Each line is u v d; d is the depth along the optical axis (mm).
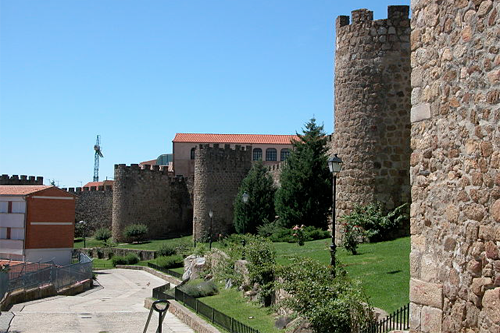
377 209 20844
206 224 51906
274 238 32594
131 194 61469
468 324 6539
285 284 13891
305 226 32438
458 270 6719
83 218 71188
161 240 60500
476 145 6457
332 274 13094
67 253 43875
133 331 18234
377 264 16391
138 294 31922
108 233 63906
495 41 6199
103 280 39531
